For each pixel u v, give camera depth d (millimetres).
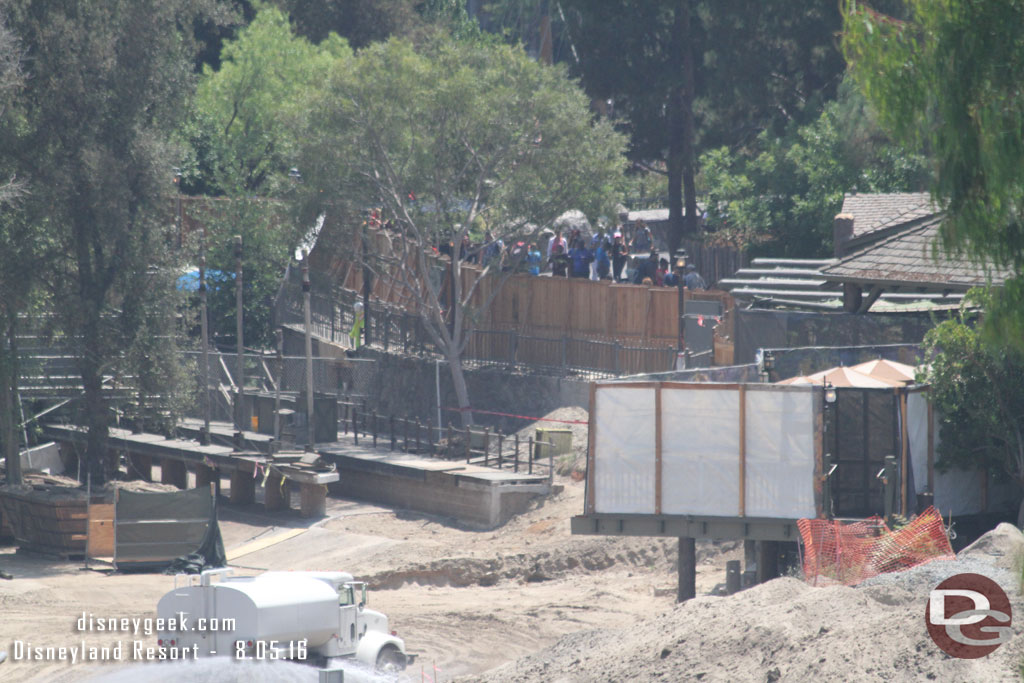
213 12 107812
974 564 37625
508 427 107812
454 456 99062
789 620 32469
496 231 114000
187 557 79500
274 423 105562
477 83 105938
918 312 78562
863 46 25266
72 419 110750
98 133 99562
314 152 105625
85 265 100062
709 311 82062
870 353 70562
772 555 57812
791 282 88875
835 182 115500
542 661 38188
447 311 120312
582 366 107125
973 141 23453
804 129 119812
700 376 69188
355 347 126250
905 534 46719
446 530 86938
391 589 73500
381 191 108938
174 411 104688
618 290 105438
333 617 48844
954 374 58188
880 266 66250
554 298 111188
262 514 95188
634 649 34438
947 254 24266
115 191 96750
